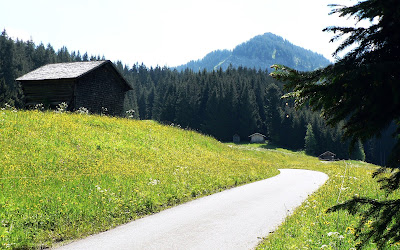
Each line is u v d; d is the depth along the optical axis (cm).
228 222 924
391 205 309
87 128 2145
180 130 3241
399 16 251
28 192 986
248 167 2403
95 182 1224
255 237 773
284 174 2453
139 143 2233
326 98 284
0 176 1092
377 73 244
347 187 1328
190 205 1179
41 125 1908
